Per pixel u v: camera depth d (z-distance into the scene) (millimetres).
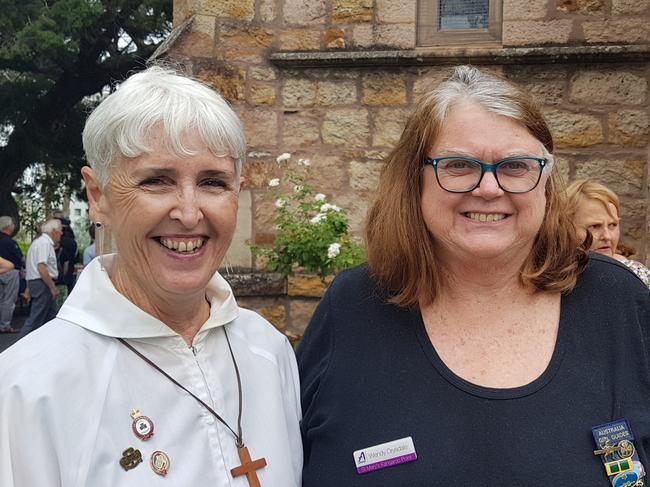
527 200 1834
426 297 1963
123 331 1644
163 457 1593
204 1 5281
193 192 1617
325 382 2014
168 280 1651
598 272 1954
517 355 1864
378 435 1863
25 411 1487
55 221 9961
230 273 5352
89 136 1640
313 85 5348
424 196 1933
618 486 1702
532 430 1749
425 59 5156
